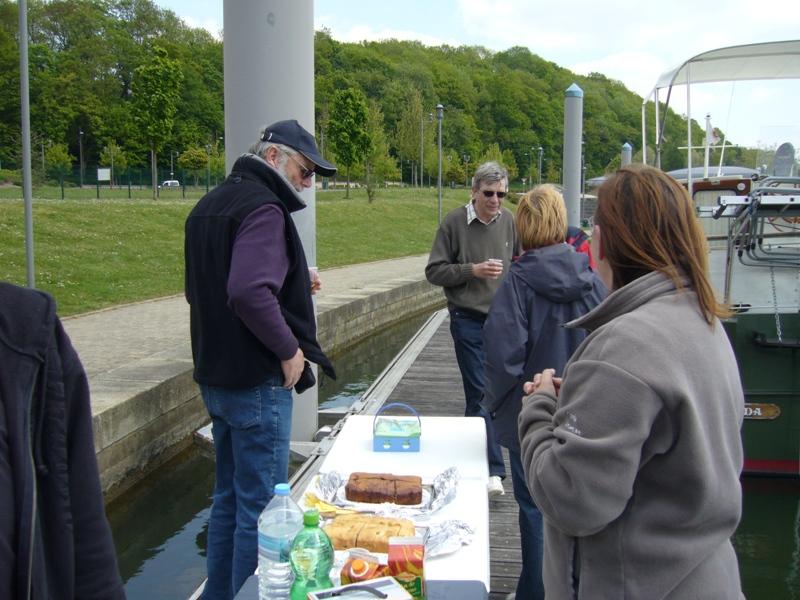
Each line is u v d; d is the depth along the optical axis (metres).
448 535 2.23
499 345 2.90
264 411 2.78
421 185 55.16
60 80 59.38
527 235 3.01
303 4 5.03
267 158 2.90
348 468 2.85
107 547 1.45
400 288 15.84
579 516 1.47
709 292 1.58
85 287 12.33
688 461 1.46
